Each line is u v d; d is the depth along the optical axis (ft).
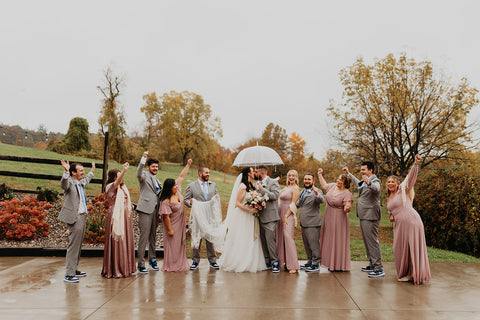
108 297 14.89
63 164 17.07
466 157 43.50
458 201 29.25
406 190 18.02
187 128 141.28
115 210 17.98
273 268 19.62
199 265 21.42
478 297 15.34
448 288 16.70
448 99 43.37
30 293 15.35
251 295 15.33
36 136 156.87
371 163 19.39
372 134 44.16
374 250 18.94
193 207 20.52
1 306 13.70
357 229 35.91
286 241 19.80
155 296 15.08
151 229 20.17
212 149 143.54
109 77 102.22
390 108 43.47
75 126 101.55
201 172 21.30
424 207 31.63
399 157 43.60
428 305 14.23
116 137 101.19
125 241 18.48
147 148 113.91
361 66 45.03
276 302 14.42
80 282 17.21
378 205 19.15
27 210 25.40
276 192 20.12
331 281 17.79
